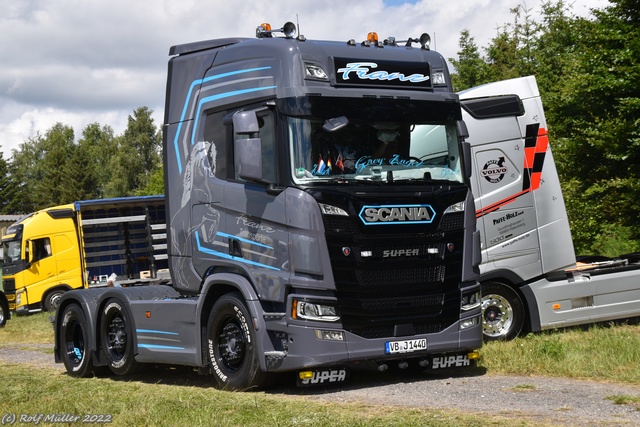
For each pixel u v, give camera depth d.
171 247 11.02
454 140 10.01
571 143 20.58
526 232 12.92
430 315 9.65
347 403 8.64
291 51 9.52
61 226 29.09
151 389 10.32
